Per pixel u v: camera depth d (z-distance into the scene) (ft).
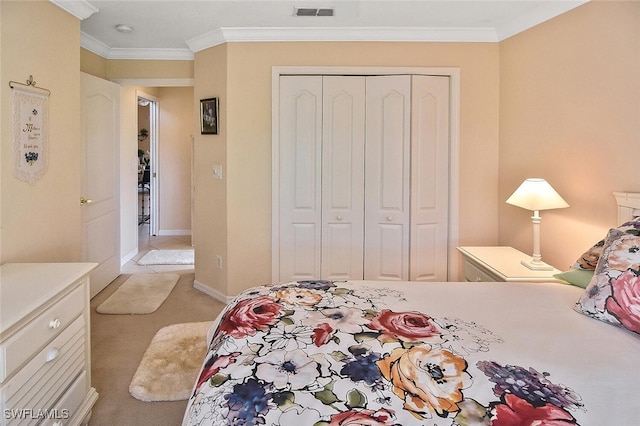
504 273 7.33
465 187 10.93
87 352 6.18
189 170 21.58
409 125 10.73
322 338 4.03
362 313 4.69
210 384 3.55
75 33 8.41
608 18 7.23
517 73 9.93
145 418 6.35
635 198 6.55
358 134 10.93
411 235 10.87
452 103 10.76
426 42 10.68
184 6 9.15
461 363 3.62
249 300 5.19
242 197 11.16
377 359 3.65
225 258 11.42
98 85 11.85
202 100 11.72
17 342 4.39
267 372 3.51
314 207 11.12
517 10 9.15
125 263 15.90
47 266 6.18
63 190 8.03
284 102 10.86
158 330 9.60
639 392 3.29
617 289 4.58
